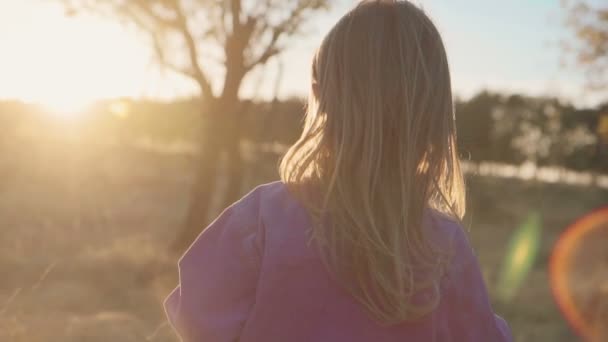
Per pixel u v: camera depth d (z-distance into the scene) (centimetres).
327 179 130
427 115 131
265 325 123
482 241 1936
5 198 1661
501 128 4350
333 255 125
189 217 1164
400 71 129
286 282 124
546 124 4269
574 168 4206
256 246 129
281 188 134
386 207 126
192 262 131
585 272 1370
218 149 1190
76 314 545
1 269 745
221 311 126
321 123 133
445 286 130
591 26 1303
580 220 2662
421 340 125
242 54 1141
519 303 949
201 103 1242
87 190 1923
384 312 123
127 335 383
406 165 128
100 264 816
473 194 2722
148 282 778
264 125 1405
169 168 2830
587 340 779
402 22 132
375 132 127
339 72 131
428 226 132
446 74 135
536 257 1675
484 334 131
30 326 381
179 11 1097
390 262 123
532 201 3359
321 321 123
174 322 129
